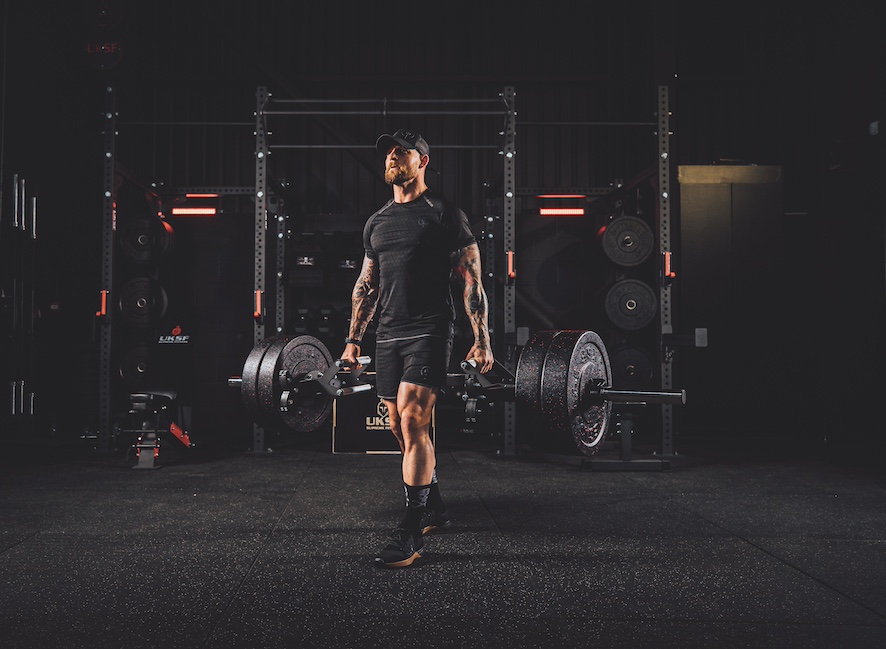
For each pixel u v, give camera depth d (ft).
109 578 7.20
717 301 20.70
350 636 5.69
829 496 11.69
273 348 11.48
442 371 8.34
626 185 19.20
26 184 21.15
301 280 19.66
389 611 6.28
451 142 22.74
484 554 8.17
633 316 18.21
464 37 22.94
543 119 22.68
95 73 21.65
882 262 20.02
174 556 8.03
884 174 19.90
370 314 9.42
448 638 5.66
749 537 8.97
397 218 8.47
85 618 6.07
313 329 20.29
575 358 9.04
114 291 18.43
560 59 22.86
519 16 22.97
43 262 21.15
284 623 5.97
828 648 5.49
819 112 22.27
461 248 8.56
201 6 22.09
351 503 11.05
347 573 7.40
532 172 22.59
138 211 19.56
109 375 16.74
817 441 19.52
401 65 22.89
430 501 9.23
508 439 16.88
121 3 17.11
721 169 20.84
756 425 20.54
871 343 20.21
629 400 9.18
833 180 21.22
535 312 21.76
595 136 22.58
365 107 22.72
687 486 12.66
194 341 20.76
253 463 15.31
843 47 21.22
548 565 7.72
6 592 6.75
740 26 22.89
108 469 14.40
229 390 20.97
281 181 20.94
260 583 7.06
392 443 16.75
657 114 16.74
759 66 22.81
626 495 11.78
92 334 21.24
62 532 9.12
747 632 5.81
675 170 20.53
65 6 21.65
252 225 21.29
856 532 9.25
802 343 21.18
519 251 22.18
